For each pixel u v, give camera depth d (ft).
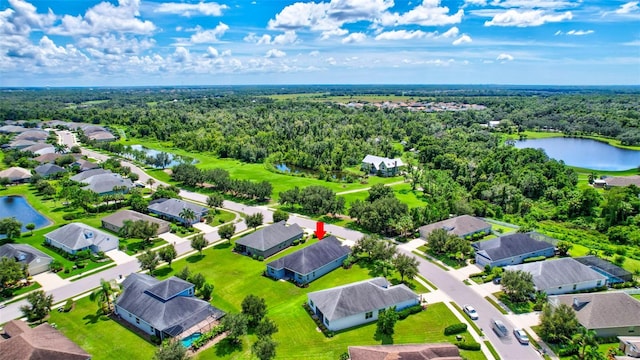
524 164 541.75
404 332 199.62
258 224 337.11
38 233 333.42
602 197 402.52
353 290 214.69
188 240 322.75
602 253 295.89
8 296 234.38
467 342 188.75
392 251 267.18
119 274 262.26
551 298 215.31
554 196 430.20
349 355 172.86
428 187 457.68
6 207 408.05
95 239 298.56
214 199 383.86
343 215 384.68
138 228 303.89
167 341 179.01
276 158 650.84
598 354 172.14
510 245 278.26
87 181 452.76
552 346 187.73
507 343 189.88
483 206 386.32
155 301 206.59
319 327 203.10
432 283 248.73
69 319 212.02
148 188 478.18
